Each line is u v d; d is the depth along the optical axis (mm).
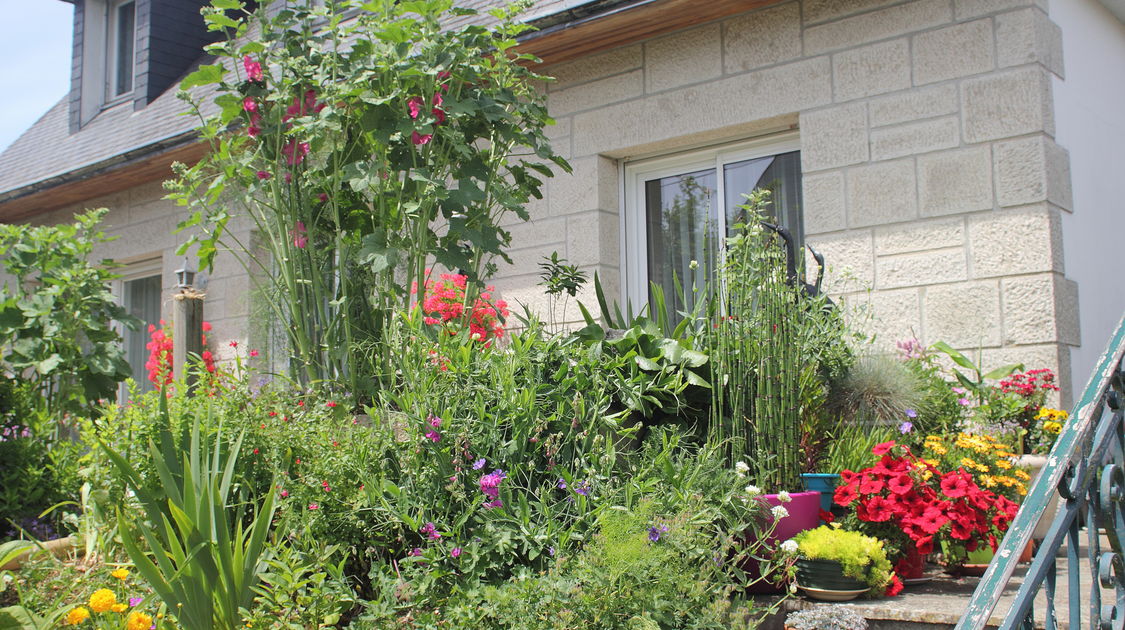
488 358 3662
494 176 4543
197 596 2805
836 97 5602
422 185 4215
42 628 2855
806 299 4398
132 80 10234
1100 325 5461
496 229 4477
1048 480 2172
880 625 3158
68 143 10148
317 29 7934
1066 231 5113
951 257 5172
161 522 2953
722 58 6039
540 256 6684
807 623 3131
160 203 8836
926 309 5234
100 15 10484
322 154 4430
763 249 3990
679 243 6426
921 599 3307
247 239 7879
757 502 3387
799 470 3861
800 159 5910
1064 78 5340
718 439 3756
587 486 3193
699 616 2852
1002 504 3602
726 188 6262
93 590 3133
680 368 3855
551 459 3355
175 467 3215
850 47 5566
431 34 4242
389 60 4164
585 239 6500
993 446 3934
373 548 3246
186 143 7715
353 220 4539
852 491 3584
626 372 3932
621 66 6445
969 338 5090
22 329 5316
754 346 3854
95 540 3465
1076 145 5418
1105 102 6012
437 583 3076
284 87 4328
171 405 3740
